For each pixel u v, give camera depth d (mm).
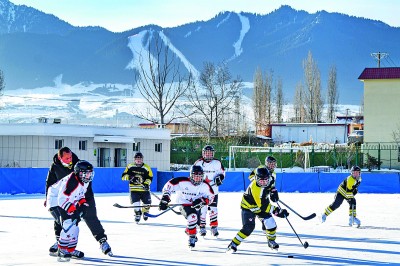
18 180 32031
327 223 16891
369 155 50844
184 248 11609
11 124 38594
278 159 53250
